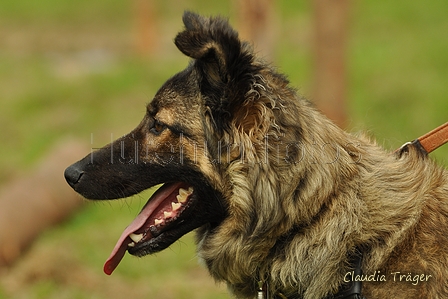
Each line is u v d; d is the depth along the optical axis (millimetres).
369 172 6723
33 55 34125
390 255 6457
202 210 7105
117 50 34844
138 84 28016
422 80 23922
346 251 6500
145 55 32781
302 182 6527
